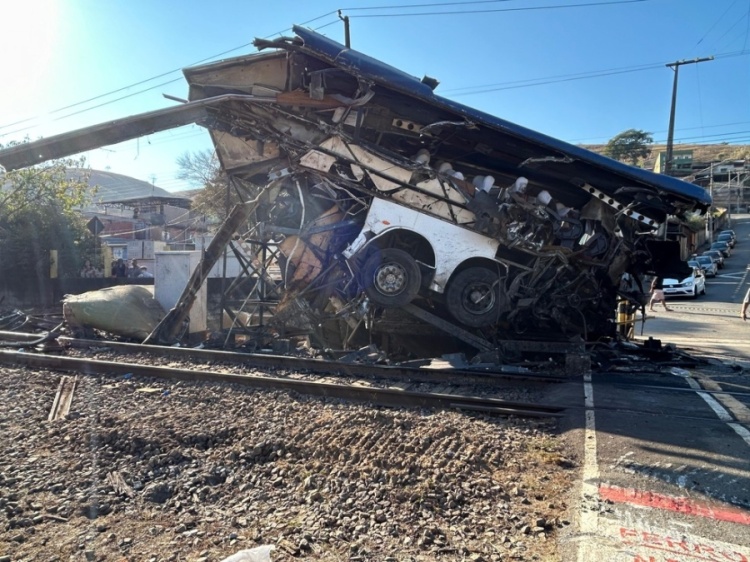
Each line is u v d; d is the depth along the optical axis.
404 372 8.42
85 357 9.67
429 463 4.55
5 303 20.59
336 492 4.13
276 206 11.29
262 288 11.58
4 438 5.30
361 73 9.09
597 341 10.88
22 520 3.65
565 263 10.02
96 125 9.61
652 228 10.21
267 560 3.16
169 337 11.35
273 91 9.94
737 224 70.50
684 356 10.40
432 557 3.28
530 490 4.20
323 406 6.41
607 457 4.82
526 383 8.01
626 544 3.31
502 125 9.35
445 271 10.06
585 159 9.45
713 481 4.26
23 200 22.11
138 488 4.23
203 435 5.17
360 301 10.34
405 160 9.87
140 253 40.56
